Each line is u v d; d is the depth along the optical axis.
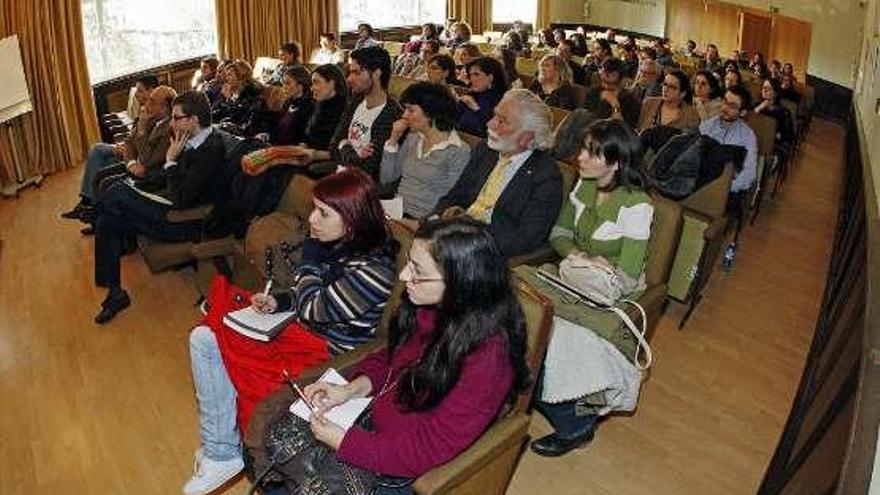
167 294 3.51
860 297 2.20
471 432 1.50
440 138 3.04
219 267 3.16
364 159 3.45
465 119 4.04
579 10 13.20
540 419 2.62
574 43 8.66
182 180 3.15
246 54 7.97
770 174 5.11
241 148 3.21
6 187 5.00
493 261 1.49
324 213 1.95
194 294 3.52
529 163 2.60
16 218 4.55
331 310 1.97
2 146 4.96
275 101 4.66
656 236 2.44
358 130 3.56
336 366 1.87
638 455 2.45
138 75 6.60
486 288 1.48
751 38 10.38
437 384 1.52
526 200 2.58
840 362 2.00
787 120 5.82
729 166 3.33
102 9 6.38
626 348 2.27
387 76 3.53
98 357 2.98
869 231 2.74
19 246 4.07
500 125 2.57
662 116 4.36
